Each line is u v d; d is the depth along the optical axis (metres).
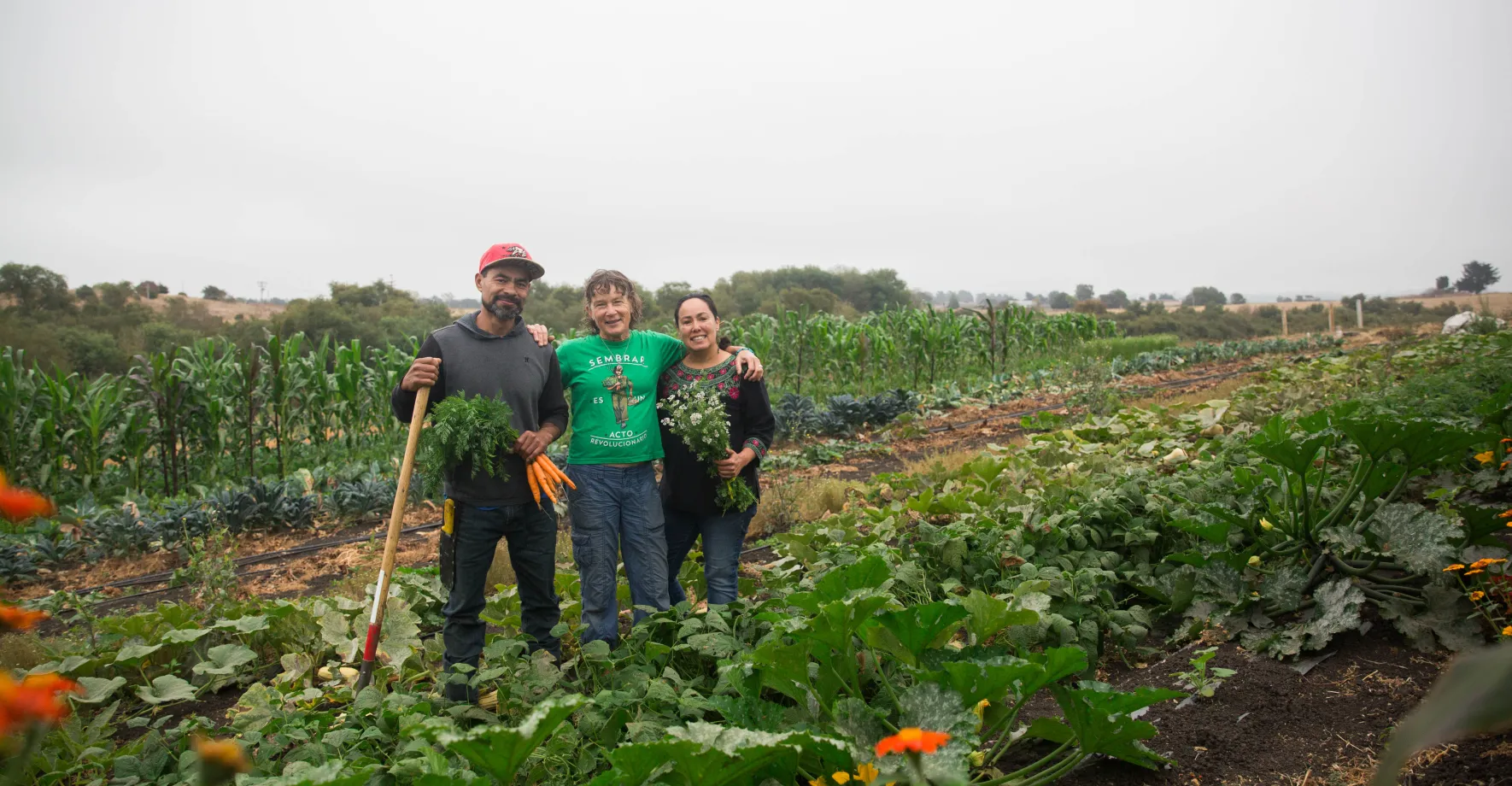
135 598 6.66
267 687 4.08
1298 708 3.10
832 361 17.62
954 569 4.42
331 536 8.22
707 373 4.11
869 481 8.10
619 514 3.94
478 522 3.48
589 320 4.10
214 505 8.30
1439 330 29.38
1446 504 4.16
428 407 3.64
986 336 22.22
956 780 2.06
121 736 3.75
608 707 2.88
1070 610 3.90
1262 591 3.77
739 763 2.12
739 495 4.00
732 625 3.52
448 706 3.18
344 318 29.66
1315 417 4.06
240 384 11.35
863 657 3.19
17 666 4.03
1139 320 49.28
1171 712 3.15
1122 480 5.50
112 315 32.84
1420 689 3.12
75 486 10.66
